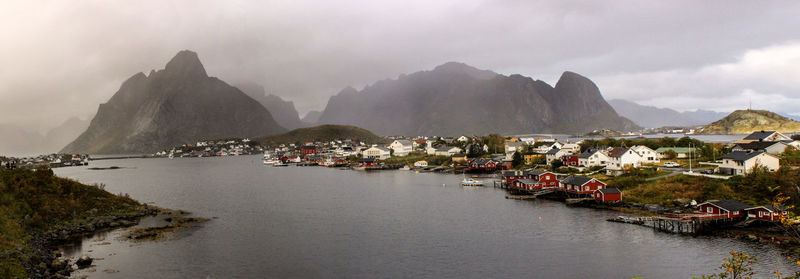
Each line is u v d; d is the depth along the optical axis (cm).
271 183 15025
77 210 8288
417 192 12031
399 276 5297
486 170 17412
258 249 6431
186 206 10088
